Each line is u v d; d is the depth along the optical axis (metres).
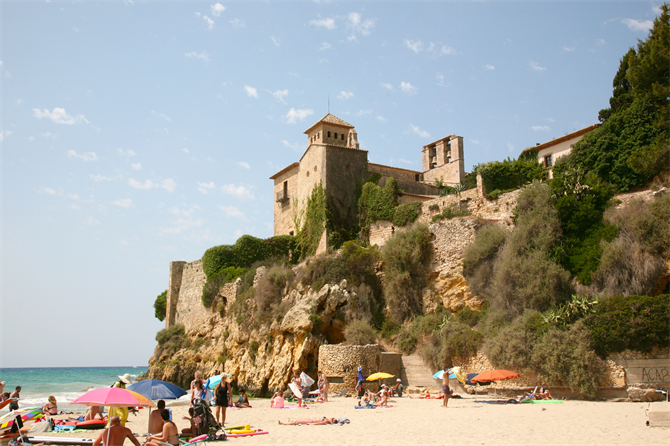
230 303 55.38
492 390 31.70
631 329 27.52
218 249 60.62
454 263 40.72
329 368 36.31
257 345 45.59
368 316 42.00
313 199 57.38
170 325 65.44
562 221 36.53
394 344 39.75
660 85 38.31
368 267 44.22
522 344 30.61
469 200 45.41
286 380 40.22
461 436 16.72
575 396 28.30
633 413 21.69
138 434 20.58
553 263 34.56
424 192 60.69
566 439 15.66
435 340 36.53
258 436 18.16
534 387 29.84
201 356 55.81
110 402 14.69
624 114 41.09
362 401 29.25
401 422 20.72
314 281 44.03
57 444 17.09
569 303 30.67
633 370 27.33
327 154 56.84
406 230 44.72
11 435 17.08
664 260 31.41
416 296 41.56
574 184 37.38
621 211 34.44
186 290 64.44
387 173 61.94
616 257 32.34
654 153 37.34
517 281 35.16
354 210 56.75
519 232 36.84
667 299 27.28
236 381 47.38
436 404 28.30
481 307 37.84
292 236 60.94
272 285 47.66
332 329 41.47
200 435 17.28
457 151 66.12
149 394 18.72
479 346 33.56
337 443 16.02
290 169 66.19
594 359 28.14
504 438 16.12
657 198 33.84
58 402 46.28
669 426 17.59
